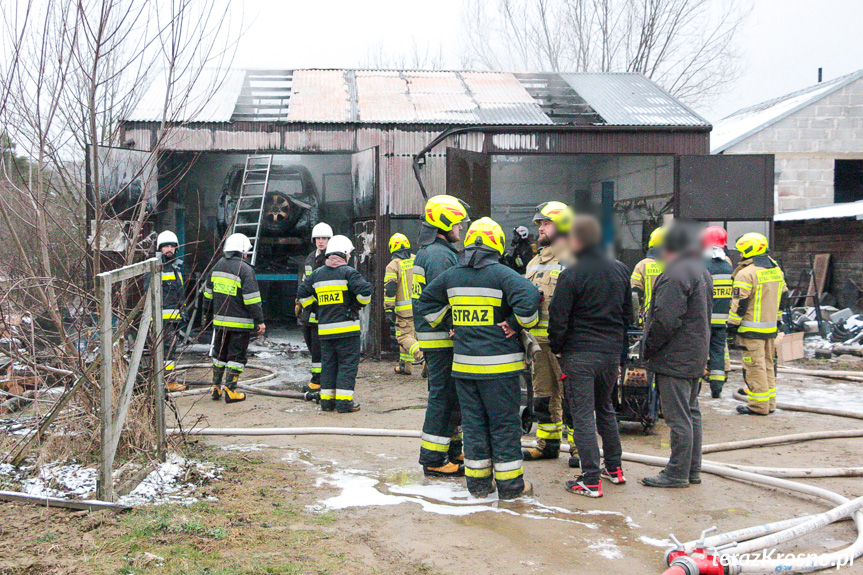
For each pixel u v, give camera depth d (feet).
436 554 11.58
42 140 15.35
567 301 14.55
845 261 50.90
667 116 38.55
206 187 49.29
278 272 44.86
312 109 38.27
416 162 36.01
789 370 32.42
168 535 11.91
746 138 58.13
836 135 58.23
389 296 29.71
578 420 14.85
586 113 39.50
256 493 14.40
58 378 16.08
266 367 31.60
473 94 42.52
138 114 34.22
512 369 14.28
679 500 14.69
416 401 25.00
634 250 49.55
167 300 26.05
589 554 11.75
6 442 15.61
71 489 13.66
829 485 15.71
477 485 14.51
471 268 14.35
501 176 55.93
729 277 25.91
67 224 17.20
